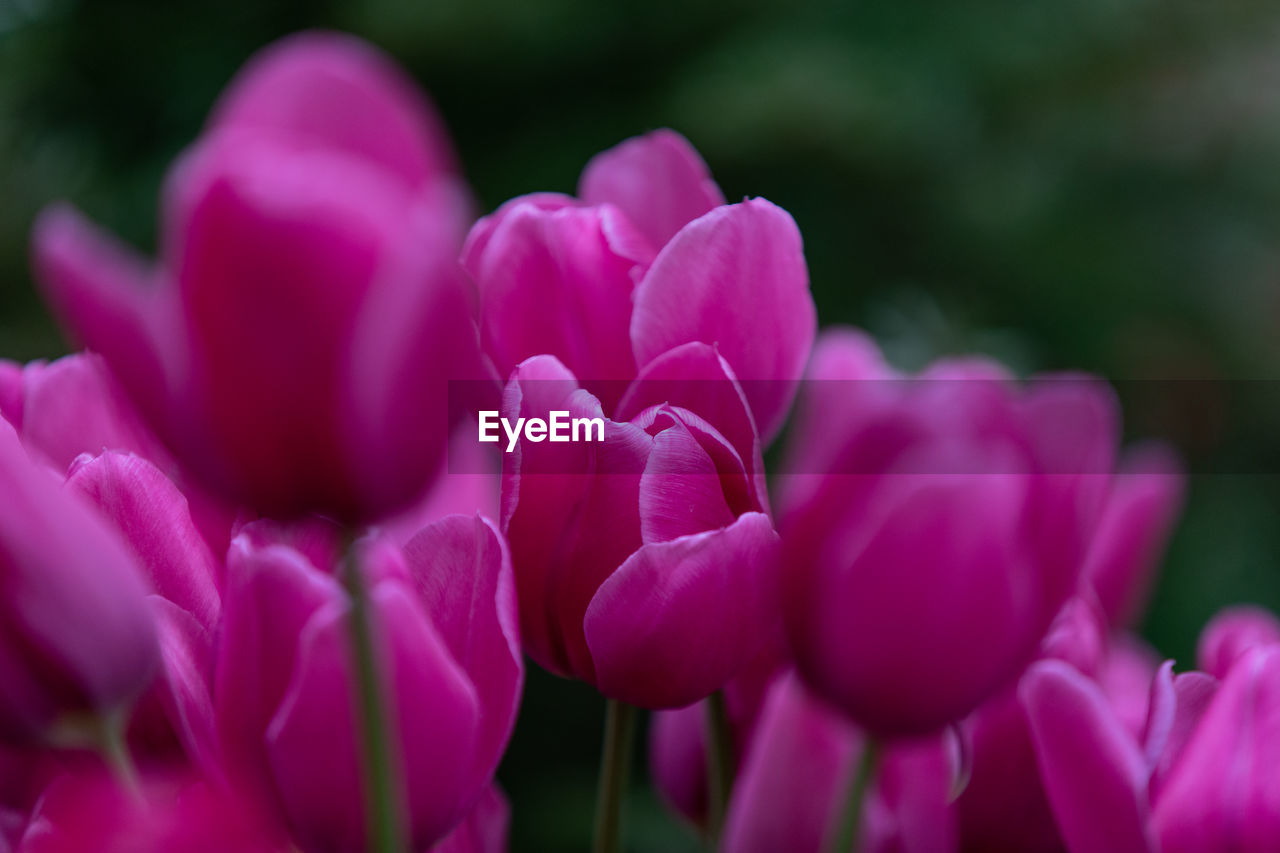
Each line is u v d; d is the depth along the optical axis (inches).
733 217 22.7
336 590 21.2
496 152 268.5
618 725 23.4
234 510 23.3
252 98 19.7
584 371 23.2
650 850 156.3
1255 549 235.6
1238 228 307.7
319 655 20.8
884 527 20.7
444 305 19.6
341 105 19.7
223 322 19.4
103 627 20.9
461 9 251.8
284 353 19.4
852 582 20.9
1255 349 284.5
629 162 24.8
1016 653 21.1
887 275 269.6
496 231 23.1
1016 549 20.9
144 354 19.7
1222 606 225.5
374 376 19.5
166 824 21.2
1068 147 297.7
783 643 22.4
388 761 20.5
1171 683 23.4
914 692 21.0
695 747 26.0
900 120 240.7
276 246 19.3
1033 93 282.2
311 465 19.7
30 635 20.7
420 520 23.6
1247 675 22.5
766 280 23.0
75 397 24.0
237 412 19.5
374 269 19.4
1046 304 278.8
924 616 20.8
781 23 257.9
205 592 22.8
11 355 251.8
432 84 269.0
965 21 263.9
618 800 23.5
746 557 21.7
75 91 292.2
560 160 257.0
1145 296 281.4
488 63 261.9
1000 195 278.7
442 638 21.9
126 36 289.4
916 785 23.0
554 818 181.9
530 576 22.4
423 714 20.9
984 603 20.8
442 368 19.8
